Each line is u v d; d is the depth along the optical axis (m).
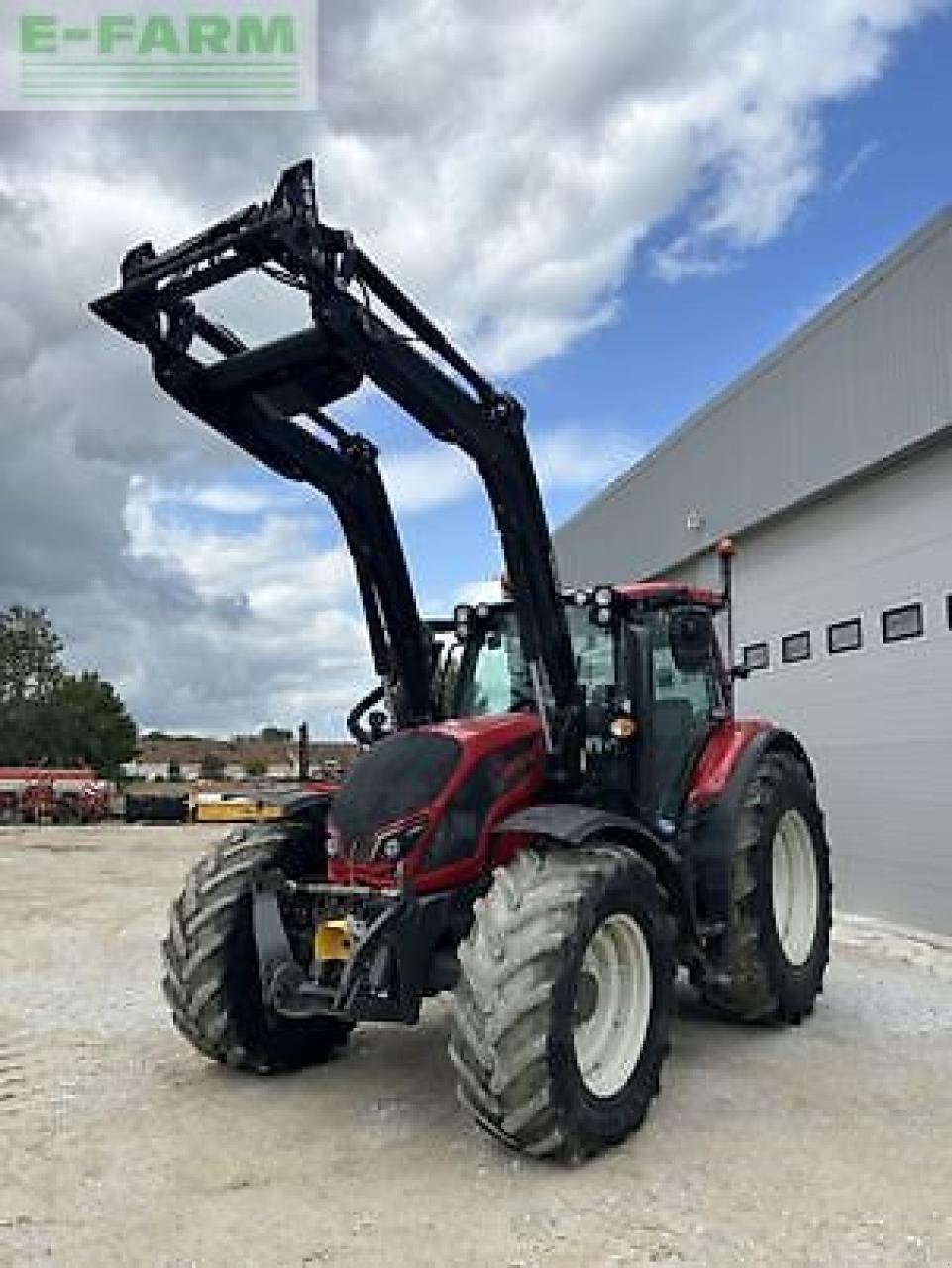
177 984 5.05
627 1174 3.97
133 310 4.62
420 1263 3.33
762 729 6.29
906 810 9.15
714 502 12.12
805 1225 3.54
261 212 4.19
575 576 17.03
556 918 4.04
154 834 25.77
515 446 4.75
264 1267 3.31
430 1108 4.70
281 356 4.66
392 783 4.63
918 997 6.61
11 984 7.53
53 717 65.69
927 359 8.44
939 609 8.79
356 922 4.43
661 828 5.43
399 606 5.55
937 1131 4.36
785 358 10.57
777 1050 5.49
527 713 5.26
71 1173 4.05
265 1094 4.92
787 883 6.28
